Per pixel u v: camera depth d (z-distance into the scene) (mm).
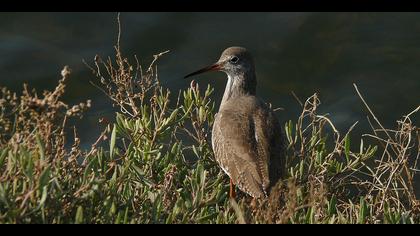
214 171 12992
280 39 23672
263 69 22625
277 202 10414
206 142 12953
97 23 24000
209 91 13039
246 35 23844
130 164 11070
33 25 23922
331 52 22984
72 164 10562
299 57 22984
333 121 20312
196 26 24062
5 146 10344
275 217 10391
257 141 12547
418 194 16203
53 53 22938
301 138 12766
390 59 22562
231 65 14906
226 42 23547
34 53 22875
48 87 21891
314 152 12555
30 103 9883
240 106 13180
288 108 21156
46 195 9305
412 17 24078
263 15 24562
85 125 20078
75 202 9867
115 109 20812
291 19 24328
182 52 23109
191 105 12578
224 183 12922
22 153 9586
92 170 10703
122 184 10875
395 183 12625
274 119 12953
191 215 10445
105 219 9859
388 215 10805
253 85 15047
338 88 21750
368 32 23672
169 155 11961
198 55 22984
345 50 23031
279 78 22297
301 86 22000
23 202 9242
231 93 14992
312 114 12930
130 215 10430
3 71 22312
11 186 9984
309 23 24125
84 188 9914
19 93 21688
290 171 12633
